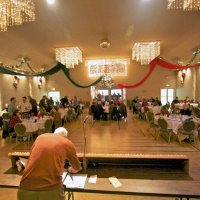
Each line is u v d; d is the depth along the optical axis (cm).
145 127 754
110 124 837
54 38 718
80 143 550
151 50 888
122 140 572
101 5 467
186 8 428
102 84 1383
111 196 275
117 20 569
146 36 748
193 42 789
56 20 546
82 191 203
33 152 175
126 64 1390
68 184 211
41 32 638
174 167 262
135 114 1095
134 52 959
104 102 1078
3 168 287
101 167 264
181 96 1315
